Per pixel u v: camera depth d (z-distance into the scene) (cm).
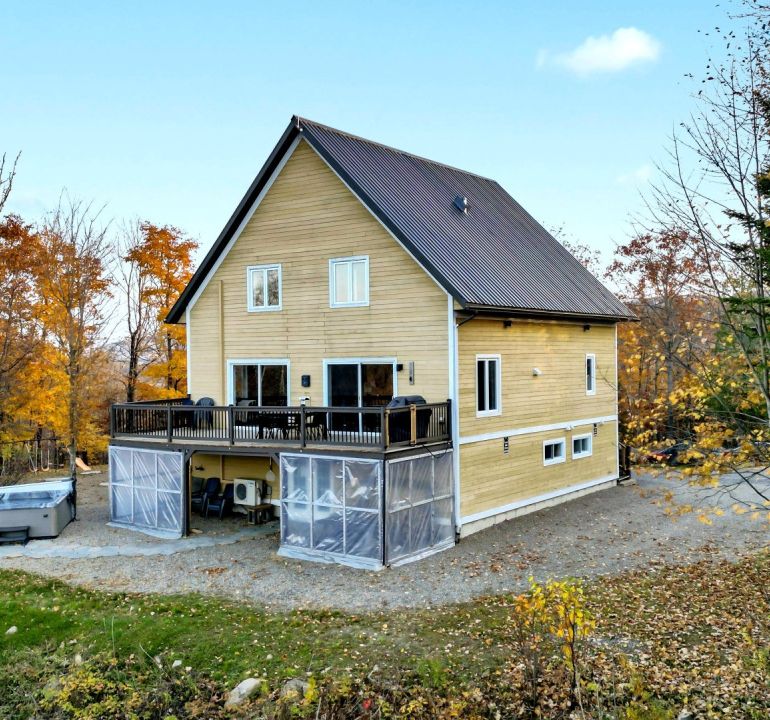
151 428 1988
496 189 2717
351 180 1841
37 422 2722
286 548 1670
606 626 1170
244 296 2112
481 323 1845
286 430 1733
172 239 3012
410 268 1795
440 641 1131
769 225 1002
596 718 893
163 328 3075
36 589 1418
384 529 1530
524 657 995
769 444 1091
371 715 934
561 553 1620
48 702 1002
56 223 3005
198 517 2044
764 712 892
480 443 1847
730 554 1580
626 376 2552
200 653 1119
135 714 959
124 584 1445
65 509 1950
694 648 1075
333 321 1936
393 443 1564
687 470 1215
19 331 2562
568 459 2231
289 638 1162
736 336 1032
